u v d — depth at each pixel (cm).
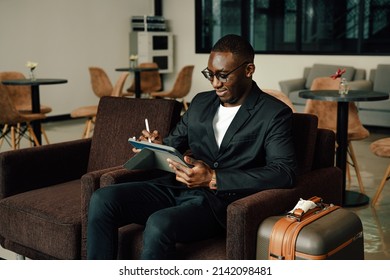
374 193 405
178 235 175
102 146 263
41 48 776
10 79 602
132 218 194
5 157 240
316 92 404
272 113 187
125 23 915
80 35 834
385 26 745
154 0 956
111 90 718
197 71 939
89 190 204
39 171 253
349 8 781
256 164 192
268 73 850
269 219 171
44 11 775
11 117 501
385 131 690
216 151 196
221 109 200
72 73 827
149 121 248
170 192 200
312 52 797
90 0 845
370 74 725
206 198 186
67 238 212
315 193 200
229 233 167
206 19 920
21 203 229
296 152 212
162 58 930
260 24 863
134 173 211
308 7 814
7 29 729
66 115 823
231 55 186
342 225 172
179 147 215
